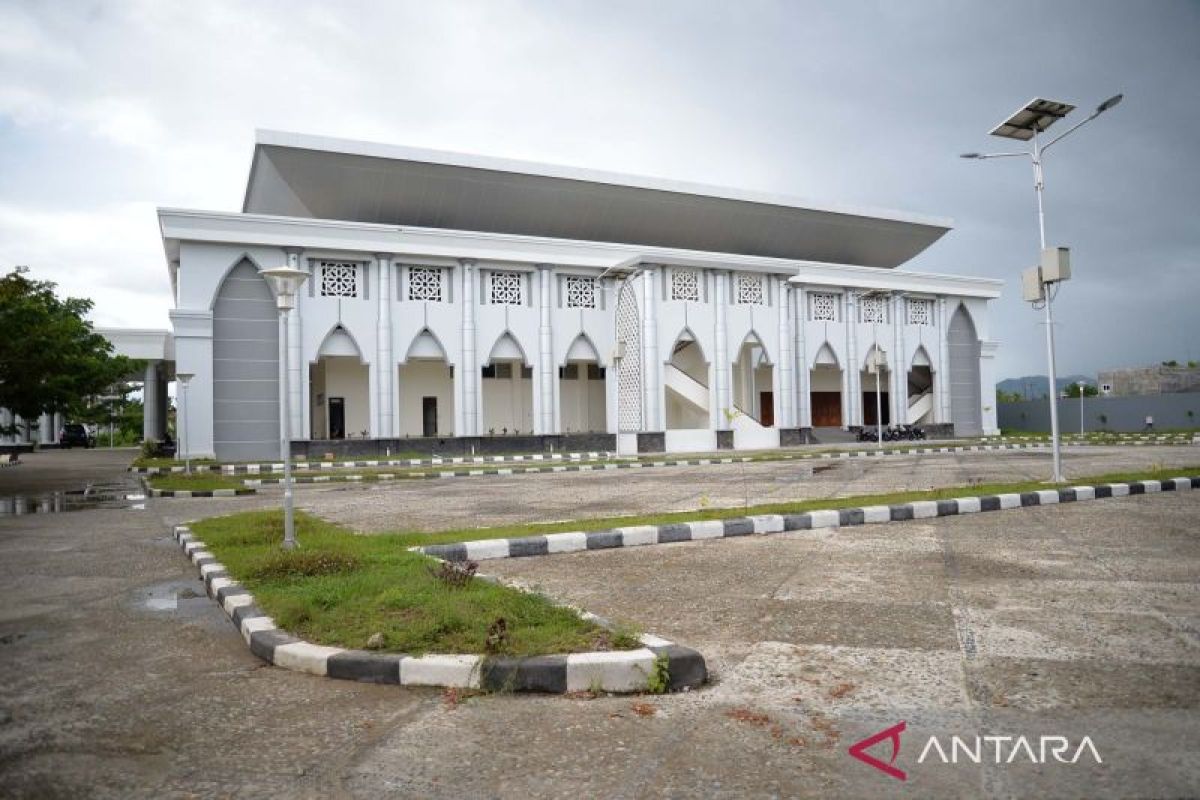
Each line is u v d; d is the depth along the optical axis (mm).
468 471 20656
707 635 4711
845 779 2873
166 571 7473
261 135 28719
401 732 3416
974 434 44375
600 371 38969
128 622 5508
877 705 3553
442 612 4684
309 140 29344
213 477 19609
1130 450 24672
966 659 4133
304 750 3260
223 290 28203
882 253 45531
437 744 3277
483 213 34219
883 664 4098
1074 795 2701
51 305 25891
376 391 29938
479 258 31312
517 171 32938
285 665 4367
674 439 31953
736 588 5973
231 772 3066
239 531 8844
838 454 26609
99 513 12789
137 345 37875
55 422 56656
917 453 27156
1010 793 2732
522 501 12984
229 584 6164
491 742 3283
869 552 7387
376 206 32250
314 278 29391
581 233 36688
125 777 3041
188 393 27406
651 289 31750
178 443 27344
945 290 42719
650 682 3801
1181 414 43062
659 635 4695
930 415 44125
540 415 32625
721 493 13477
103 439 71562
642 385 31625
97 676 4301
